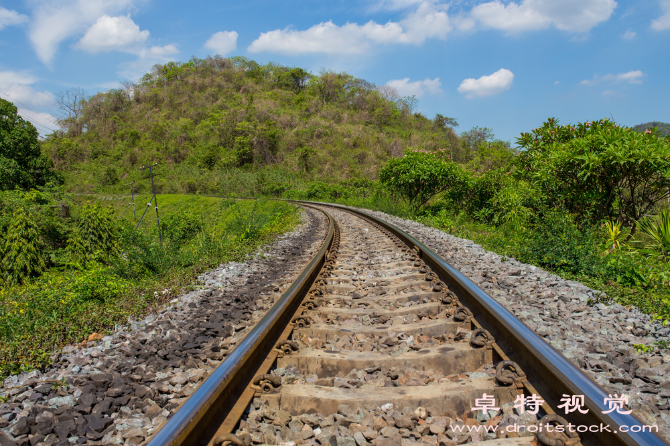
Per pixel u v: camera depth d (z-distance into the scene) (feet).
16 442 6.89
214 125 265.95
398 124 295.07
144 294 17.58
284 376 8.50
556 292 14.62
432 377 8.14
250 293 16.65
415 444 6.11
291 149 240.32
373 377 8.40
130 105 331.77
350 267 20.42
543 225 23.13
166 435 5.24
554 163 29.76
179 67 377.50
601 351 9.30
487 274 17.42
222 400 6.82
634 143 24.84
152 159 231.91
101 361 10.47
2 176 111.75
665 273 16.75
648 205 27.68
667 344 9.56
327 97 328.29
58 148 247.29
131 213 160.56
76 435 7.12
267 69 377.71
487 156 92.17
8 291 27.86
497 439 5.89
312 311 12.86
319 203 106.22
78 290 18.38
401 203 62.18
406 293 14.83
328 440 6.39
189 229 58.49
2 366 10.11
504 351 8.86
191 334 11.87
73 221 75.92
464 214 50.29
